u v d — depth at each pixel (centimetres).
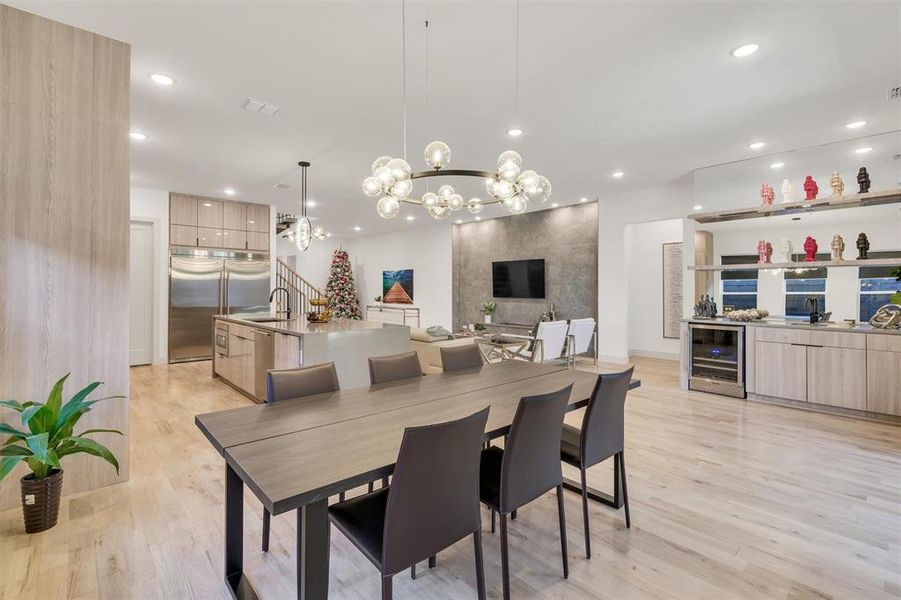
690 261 561
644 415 421
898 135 414
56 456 211
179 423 388
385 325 455
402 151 470
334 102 352
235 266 736
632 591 179
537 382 265
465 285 966
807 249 470
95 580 182
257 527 227
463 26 251
